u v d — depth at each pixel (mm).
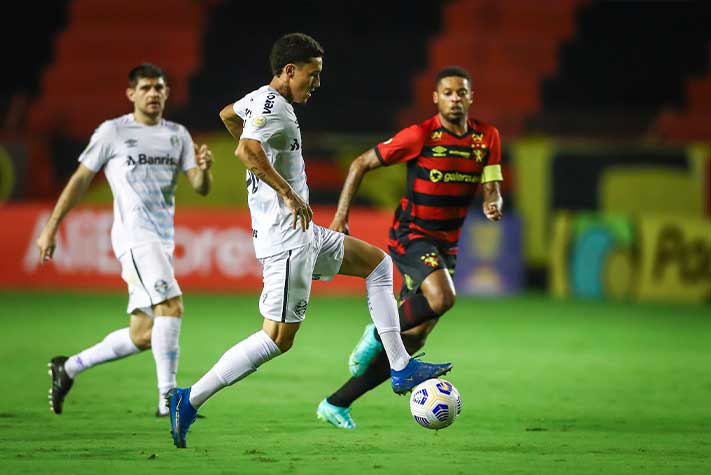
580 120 70125
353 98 77500
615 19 81312
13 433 20000
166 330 22312
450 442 19281
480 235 59375
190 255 58594
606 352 35656
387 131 72250
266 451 18203
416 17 82562
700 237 57000
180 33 80875
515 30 81250
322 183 60750
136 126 23109
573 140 69812
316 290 59156
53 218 22750
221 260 58438
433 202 22984
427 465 16984
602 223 59094
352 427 20922
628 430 20859
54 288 58531
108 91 78812
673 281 57156
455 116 22672
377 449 18469
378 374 20688
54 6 81688
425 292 22125
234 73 78312
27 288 58438
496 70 78750
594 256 58844
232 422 21484
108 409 23125
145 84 23016
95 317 45094
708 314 50594
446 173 22844
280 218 18078
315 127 72562
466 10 82188
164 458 17438
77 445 18688
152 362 31578
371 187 60438
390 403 24172
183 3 82188
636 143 65250
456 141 22844
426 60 79188
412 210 23188
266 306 18297
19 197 61406
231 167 60875
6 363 31438
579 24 81438
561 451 18422
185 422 18281
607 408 23891
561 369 31250
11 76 79812
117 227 22953
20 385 26953
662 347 37281
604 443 19312
